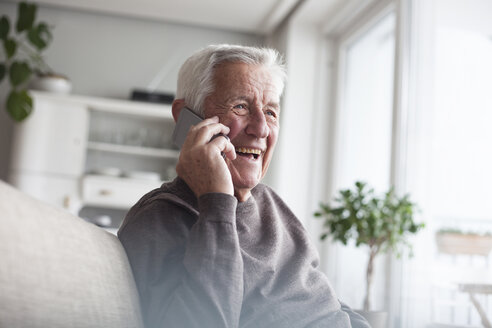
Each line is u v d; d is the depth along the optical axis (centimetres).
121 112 498
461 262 255
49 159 475
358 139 426
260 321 78
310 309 82
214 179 77
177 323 68
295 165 474
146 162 522
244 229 87
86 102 481
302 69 485
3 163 504
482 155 251
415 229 247
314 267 96
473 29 272
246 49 91
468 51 274
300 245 94
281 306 80
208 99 90
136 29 543
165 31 548
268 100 91
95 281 50
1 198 42
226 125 88
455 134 277
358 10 426
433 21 312
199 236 71
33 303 41
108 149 495
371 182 389
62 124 479
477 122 259
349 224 248
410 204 246
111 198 479
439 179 286
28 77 469
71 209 473
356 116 436
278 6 480
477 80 263
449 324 257
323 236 263
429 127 303
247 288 79
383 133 375
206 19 533
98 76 532
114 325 52
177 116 97
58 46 528
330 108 484
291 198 471
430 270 278
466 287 248
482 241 243
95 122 515
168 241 74
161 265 72
